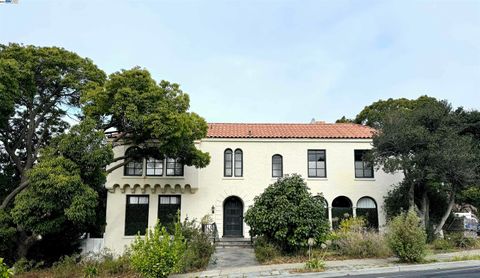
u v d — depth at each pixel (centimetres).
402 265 1527
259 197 1916
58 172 1767
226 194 2528
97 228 2447
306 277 1401
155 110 1978
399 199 2369
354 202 2527
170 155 2192
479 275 1318
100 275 1512
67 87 2259
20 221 1795
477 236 2372
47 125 2362
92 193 1814
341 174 2564
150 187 2502
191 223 2061
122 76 2002
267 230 1802
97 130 1975
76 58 2294
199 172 2548
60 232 2072
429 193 2386
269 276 1414
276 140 2602
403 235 1614
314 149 2606
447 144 2039
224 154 2591
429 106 2311
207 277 1432
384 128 2230
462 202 2905
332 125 2947
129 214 2508
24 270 1764
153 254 1359
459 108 2534
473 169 2039
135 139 2116
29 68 2078
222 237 2464
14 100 1998
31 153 2255
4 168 2367
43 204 1761
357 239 1803
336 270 1471
